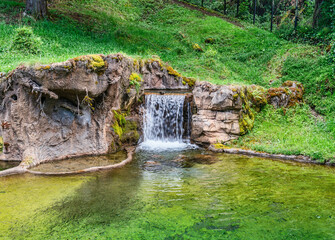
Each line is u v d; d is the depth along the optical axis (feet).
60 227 14.39
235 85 36.32
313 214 16.46
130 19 78.23
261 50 60.95
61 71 23.68
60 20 57.52
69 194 18.69
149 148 33.53
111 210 16.52
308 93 43.91
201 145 35.53
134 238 13.62
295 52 54.24
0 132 26.25
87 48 46.70
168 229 14.60
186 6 95.25
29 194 18.40
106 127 30.01
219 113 35.22
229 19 85.97
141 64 39.27
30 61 24.73
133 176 23.02
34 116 25.12
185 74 46.57
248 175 23.84
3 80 25.02
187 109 38.81
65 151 27.20
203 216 16.11
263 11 102.06
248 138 34.88
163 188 20.43
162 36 67.46
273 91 40.93
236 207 17.38
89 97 26.73
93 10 72.02
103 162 26.20
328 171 25.05
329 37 53.16
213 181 22.20
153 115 37.60
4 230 13.88
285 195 19.35
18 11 56.08
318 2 60.29
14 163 24.61
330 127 35.04
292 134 34.86
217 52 63.00
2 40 41.50
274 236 14.05
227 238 13.80
